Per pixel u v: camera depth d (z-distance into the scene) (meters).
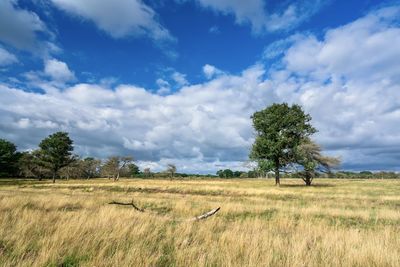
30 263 5.03
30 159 80.38
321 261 5.68
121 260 5.34
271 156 45.53
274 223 10.55
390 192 30.53
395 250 6.19
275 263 5.46
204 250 6.36
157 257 5.58
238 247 6.44
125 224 8.22
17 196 16.72
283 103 46.59
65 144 69.69
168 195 25.48
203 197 23.42
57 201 14.88
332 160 46.50
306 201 21.20
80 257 5.57
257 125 46.38
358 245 6.74
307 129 46.44
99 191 30.66
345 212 14.54
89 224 8.05
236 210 14.53
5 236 6.68
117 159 87.06
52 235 6.86
